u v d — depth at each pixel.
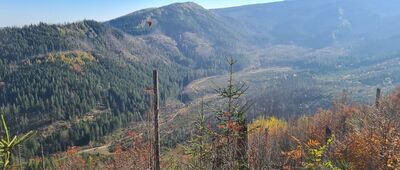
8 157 6.28
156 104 15.88
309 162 16.47
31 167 60.56
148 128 19.20
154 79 15.76
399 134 15.38
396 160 14.53
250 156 14.69
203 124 14.66
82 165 38.00
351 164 15.89
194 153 14.97
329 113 58.41
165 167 18.86
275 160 19.44
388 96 43.44
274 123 72.31
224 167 14.05
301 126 55.34
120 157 24.22
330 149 18.19
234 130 13.80
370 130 16.39
